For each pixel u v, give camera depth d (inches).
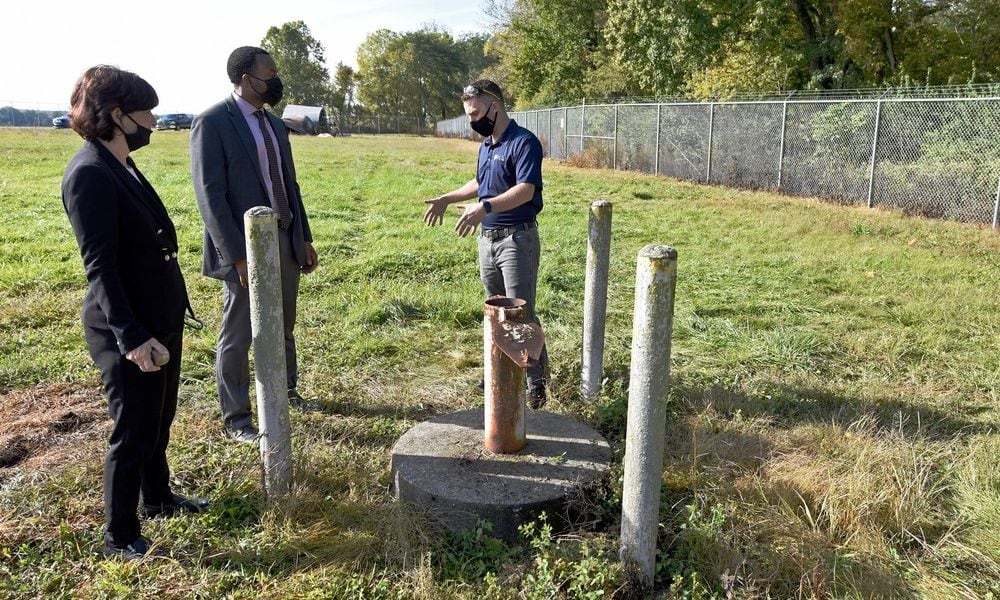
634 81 1131.9
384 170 728.3
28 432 135.9
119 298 86.9
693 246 332.8
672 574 96.7
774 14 696.4
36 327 202.4
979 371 175.5
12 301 221.1
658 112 698.8
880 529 105.9
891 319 219.8
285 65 3334.2
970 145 420.8
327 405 154.2
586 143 879.1
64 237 322.0
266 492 111.6
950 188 431.2
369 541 101.3
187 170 652.7
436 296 231.1
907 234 367.2
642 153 743.7
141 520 105.7
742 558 96.6
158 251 95.3
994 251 324.2
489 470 115.8
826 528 108.0
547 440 127.4
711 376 172.6
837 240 343.9
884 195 473.7
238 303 133.6
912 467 121.6
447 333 205.0
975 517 109.8
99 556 98.2
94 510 108.4
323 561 98.3
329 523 105.8
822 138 516.1
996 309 226.2
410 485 111.9
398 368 178.7
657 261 83.4
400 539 100.4
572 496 109.7
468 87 145.6
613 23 897.5
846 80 727.7
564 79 1338.6
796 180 547.2
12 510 106.8
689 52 775.1
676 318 215.0
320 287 247.8
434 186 571.5
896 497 111.2
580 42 1307.8
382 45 3238.2
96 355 92.4
